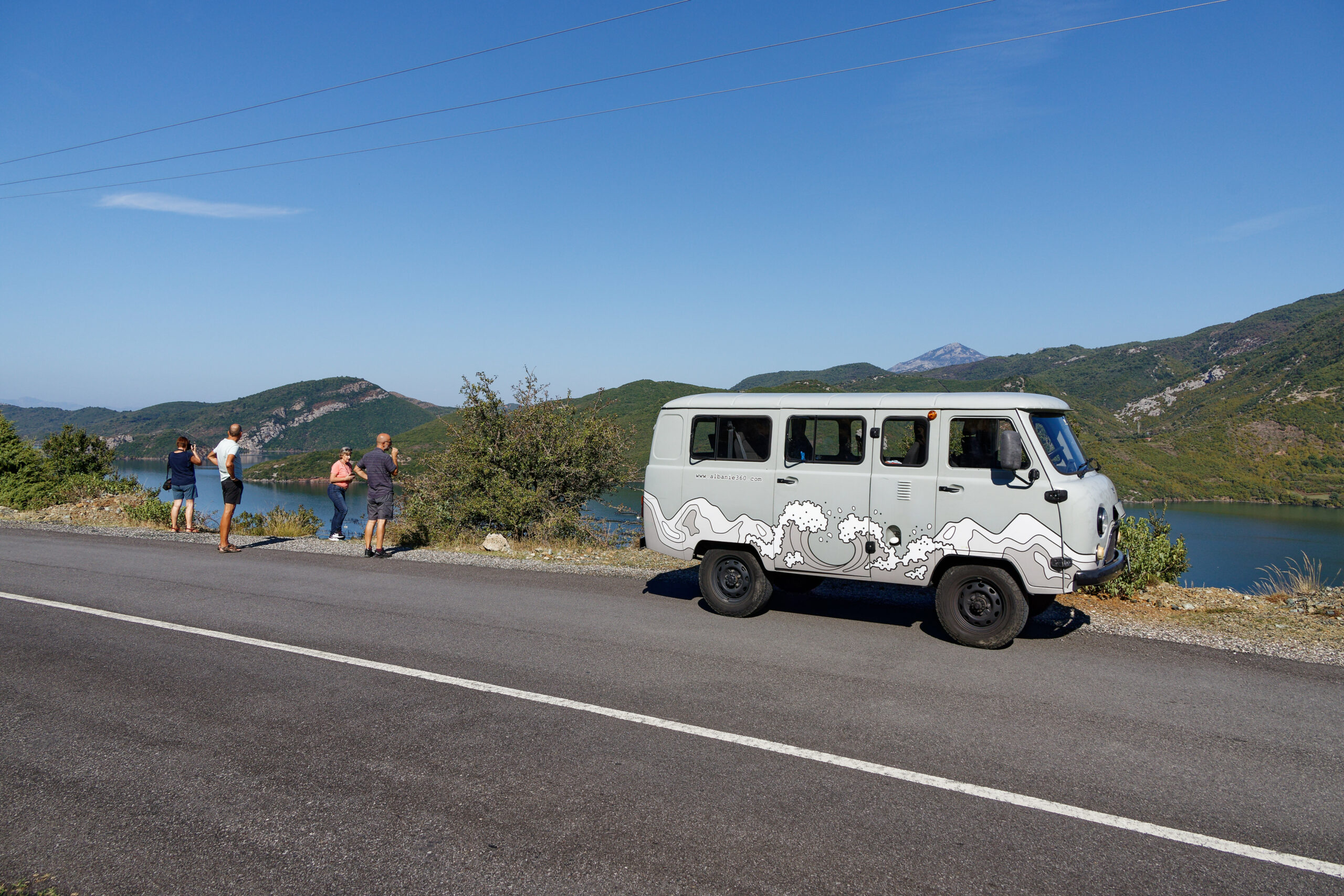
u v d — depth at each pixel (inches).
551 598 335.6
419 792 149.0
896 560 268.8
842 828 135.4
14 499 876.6
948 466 261.9
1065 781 155.6
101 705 197.8
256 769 159.5
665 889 116.5
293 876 120.6
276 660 237.6
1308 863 126.3
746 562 298.5
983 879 120.0
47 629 277.4
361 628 279.3
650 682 216.8
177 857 126.0
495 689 210.4
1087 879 120.5
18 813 141.3
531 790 149.5
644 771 158.4
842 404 281.6
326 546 505.0
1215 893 117.5
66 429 1314.0
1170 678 223.3
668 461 314.8
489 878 119.5
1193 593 346.0
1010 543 250.4
